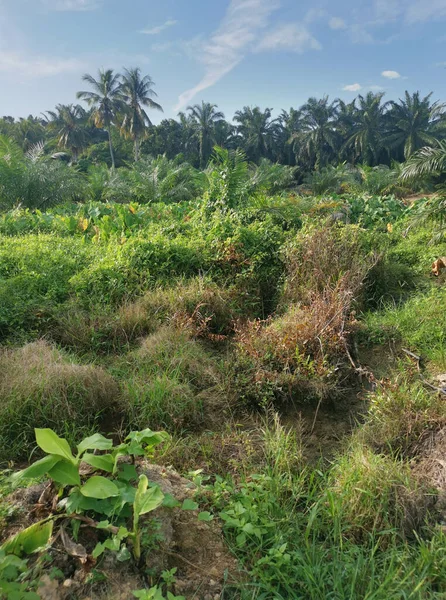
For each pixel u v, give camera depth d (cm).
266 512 254
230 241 659
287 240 676
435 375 399
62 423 338
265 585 209
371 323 516
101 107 4731
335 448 335
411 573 213
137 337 491
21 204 1697
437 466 284
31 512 222
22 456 316
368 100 5416
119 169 3152
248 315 566
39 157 1941
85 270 611
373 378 381
